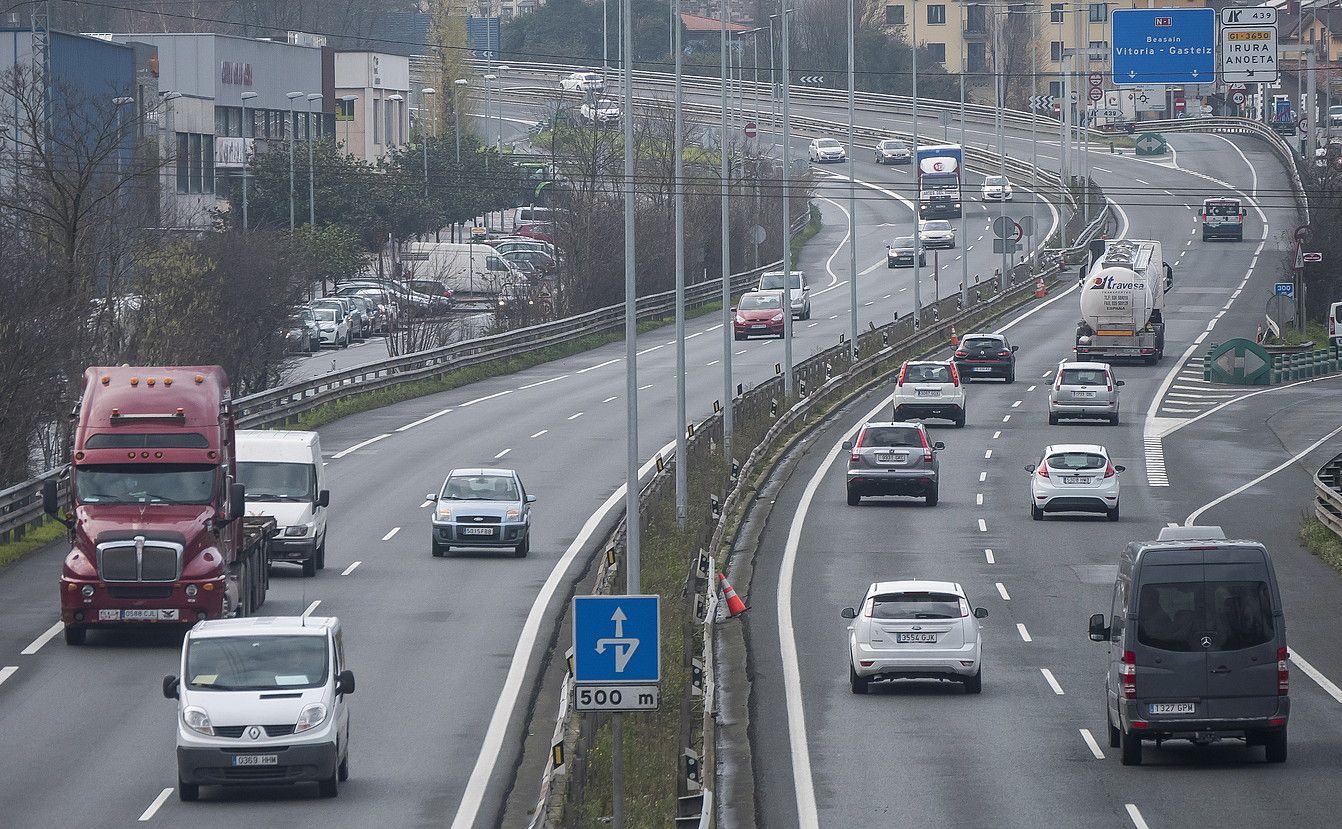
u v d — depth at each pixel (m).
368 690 98.00
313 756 75.50
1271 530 155.38
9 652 105.94
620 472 178.75
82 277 179.50
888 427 166.25
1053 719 93.06
